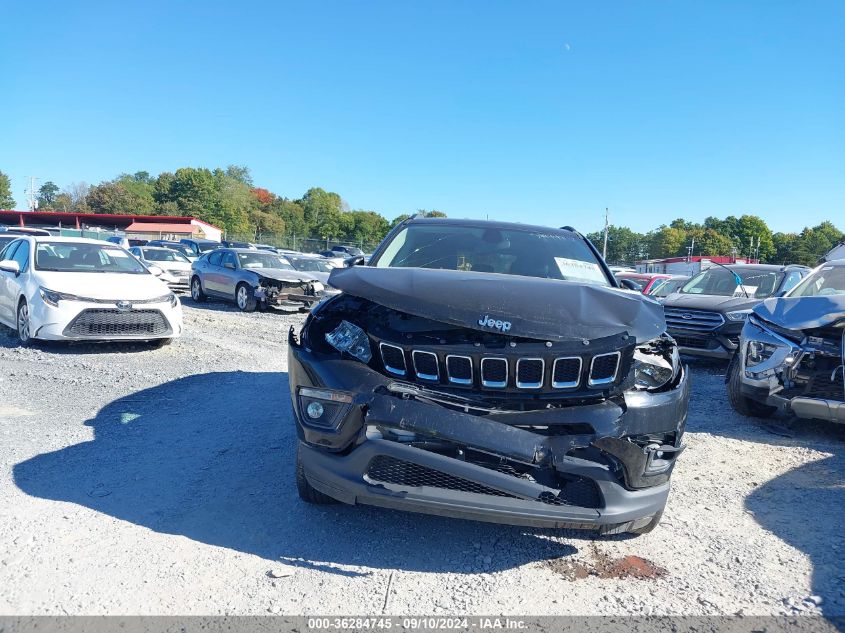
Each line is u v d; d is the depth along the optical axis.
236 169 114.25
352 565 2.94
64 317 7.50
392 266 4.23
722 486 4.10
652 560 3.08
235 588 2.70
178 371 7.04
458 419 2.73
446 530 3.34
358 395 2.83
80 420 5.01
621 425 2.80
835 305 5.06
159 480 3.86
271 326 11.70
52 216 60.34
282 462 4.23
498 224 4.81
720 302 8.57
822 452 4.86
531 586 2.80
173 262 19.19
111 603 2.54
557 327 2.86
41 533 3.10
